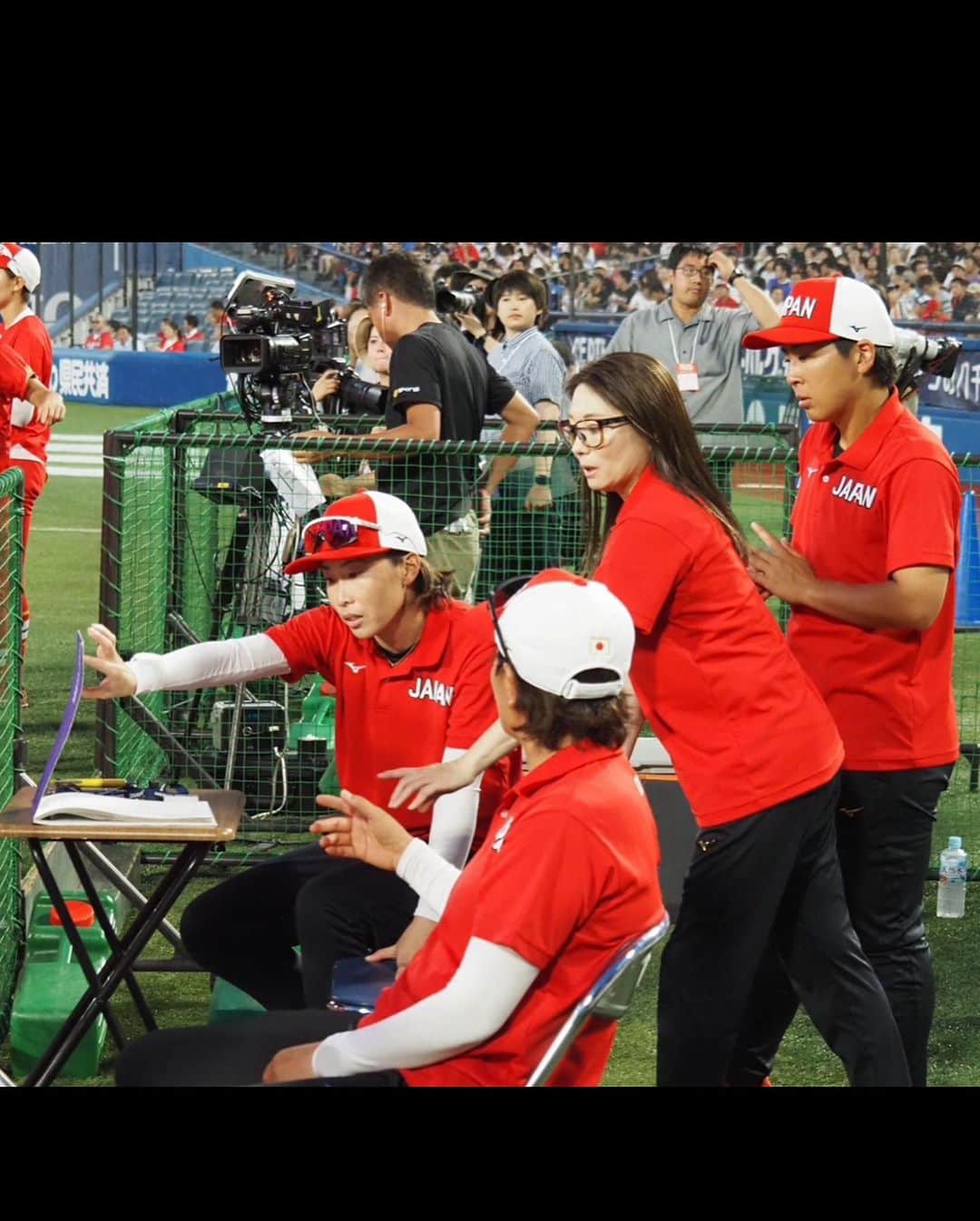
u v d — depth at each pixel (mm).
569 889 2629
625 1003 2734
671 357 8719
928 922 5613
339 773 3934
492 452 5621
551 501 6535
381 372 8164
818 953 3463
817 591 3488
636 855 2707
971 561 7727
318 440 5684
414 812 3820
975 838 6395
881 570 3592
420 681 3770
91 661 3812
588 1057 2816
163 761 6621
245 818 6086
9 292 7570
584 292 19594
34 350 7590
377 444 5676
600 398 3266
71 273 20969
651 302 19391
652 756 5473
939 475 3500
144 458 6340
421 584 3770
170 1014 4707
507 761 3789
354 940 3643
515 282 7887
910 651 3596
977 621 7746
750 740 3307
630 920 2697
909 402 3904
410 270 6137
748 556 3416
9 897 4621
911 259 18453
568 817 2645
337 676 3889
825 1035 3531
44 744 7246
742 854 3328
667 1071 3445
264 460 5988
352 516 3691
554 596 2740
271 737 6090
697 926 3395
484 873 2756
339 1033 2766
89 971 3883
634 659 3379
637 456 3297
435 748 3795
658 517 3242
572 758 2740
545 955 2635
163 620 6605
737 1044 3789
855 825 3684
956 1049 4527
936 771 3668
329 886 3695
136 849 5648
